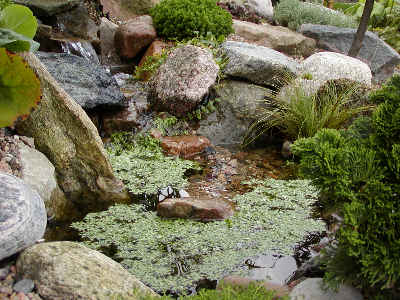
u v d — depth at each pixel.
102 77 2.16
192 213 1.52
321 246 1.38
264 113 2.22
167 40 2.86
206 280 1.23
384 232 0.86
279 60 2.38
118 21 3.28
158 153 2.00
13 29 1.37
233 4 3.72
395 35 3.89
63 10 2.56
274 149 2.20
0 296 0.88
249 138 2.22
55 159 1.55
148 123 2.14
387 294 0.92
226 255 1.34
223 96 2.29
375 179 0.91
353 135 1.04
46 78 1.52
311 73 2.30
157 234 1.43
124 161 1.90
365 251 0.86
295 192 1.75
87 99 2.00
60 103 1.54
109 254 1.31
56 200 1.47
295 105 2.16
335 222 1.50
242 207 1.62
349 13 4.62
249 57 2.33
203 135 2.18
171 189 1.72
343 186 0.91
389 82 1.04
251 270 1.28
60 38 2.49
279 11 3.90
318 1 4.79
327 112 2.12
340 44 3.32
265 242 1.42
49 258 0.95
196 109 2.23
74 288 0.89
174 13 2.83
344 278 0.93
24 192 1.05
